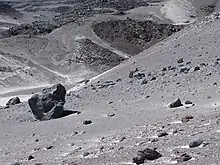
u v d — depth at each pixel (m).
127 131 23.73
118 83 46.81
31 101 39.47
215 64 38.78
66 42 179.75
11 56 152.62
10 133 34.50
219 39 47.31
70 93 49.47
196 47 47.66
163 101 32.44
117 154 16.84
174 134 18.64
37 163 18.44
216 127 17.86
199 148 14.80
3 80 123.88
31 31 198.00
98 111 35.69
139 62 52.38
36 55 161.25
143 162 14.59
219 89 30.72
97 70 157.50
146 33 196.75
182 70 40.91
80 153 19.64
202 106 26.86
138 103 34.41
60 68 154.12
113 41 190.12
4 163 21.11
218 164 12.48
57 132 30.38
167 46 54.09
